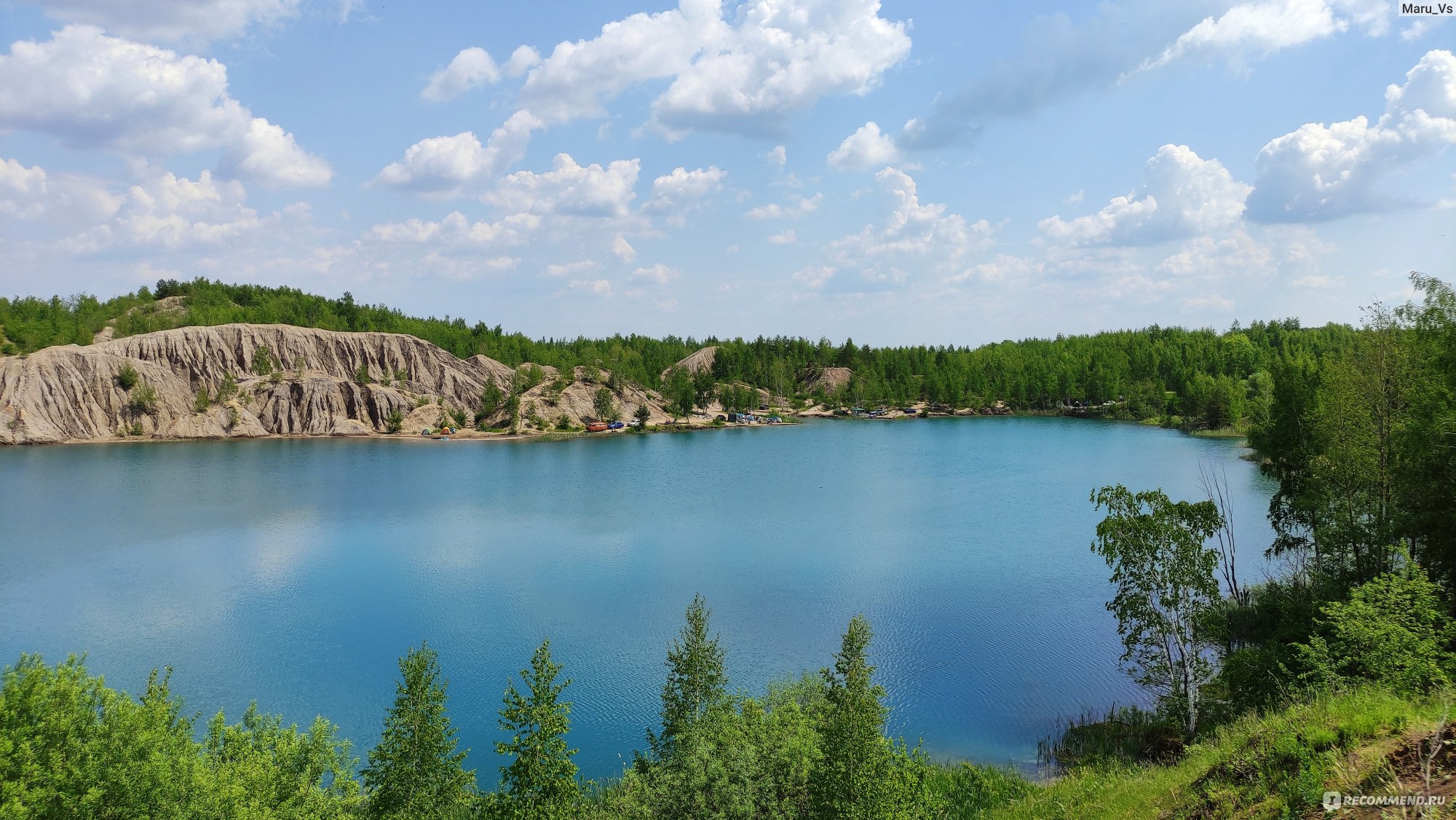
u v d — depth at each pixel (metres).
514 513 105.75
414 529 95.19
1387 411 41.16
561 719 27.50
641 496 119.25
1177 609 36.31
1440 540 34.91
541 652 28.11
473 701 46.56
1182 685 36.38
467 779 28.62
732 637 55.56
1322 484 44.28
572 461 163.50
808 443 194.50
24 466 148.25
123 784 23.02
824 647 53.38
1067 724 40.72
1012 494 113.75
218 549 84.62
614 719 44.00
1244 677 34.00
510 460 166.12
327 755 29.25
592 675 49.81
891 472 140.25
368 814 27.92
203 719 43.84
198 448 181.88
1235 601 51.34
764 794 25.59
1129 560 37.31
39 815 22.23
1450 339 37.44
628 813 27.33
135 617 61.72
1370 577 39.56
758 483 130.88
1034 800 27.62
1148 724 38.84
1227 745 20.58
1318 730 16.20
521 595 66.94
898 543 83.81
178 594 68.00
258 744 29.28
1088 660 49.69
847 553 80.00
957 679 46.97
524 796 26.62
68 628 59.00
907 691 45.41
